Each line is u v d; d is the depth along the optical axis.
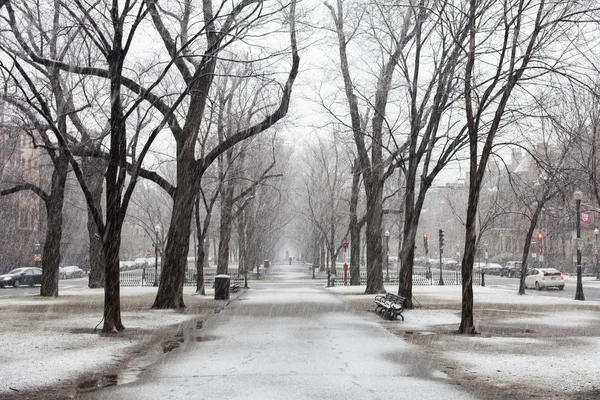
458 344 13.62
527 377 9.85
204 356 11.89
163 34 22.34
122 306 23.83
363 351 12.52
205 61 16.94
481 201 62.09
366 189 32.00
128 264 80.19
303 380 9.50
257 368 10.56
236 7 18.03
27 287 47.00
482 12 17.86
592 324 17.91
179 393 8.59
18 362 11.02
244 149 31.53
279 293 33.12
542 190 35.38
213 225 70.00
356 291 33.97
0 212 56.09
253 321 18.41
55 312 20.95
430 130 22.11
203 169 23.86
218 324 17.56
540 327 17.09
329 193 52.34
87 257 77.25
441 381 9.50
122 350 12.60
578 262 29.03
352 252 41.12
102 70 18.36
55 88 20.11
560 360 11.45
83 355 11.83
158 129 16.25
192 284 42.69
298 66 22.69
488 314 20.97
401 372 10.22
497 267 68.38
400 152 26.53
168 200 54.66
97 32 16.95
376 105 30.25
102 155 22.55
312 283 46.16
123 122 15.99
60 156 28.92
